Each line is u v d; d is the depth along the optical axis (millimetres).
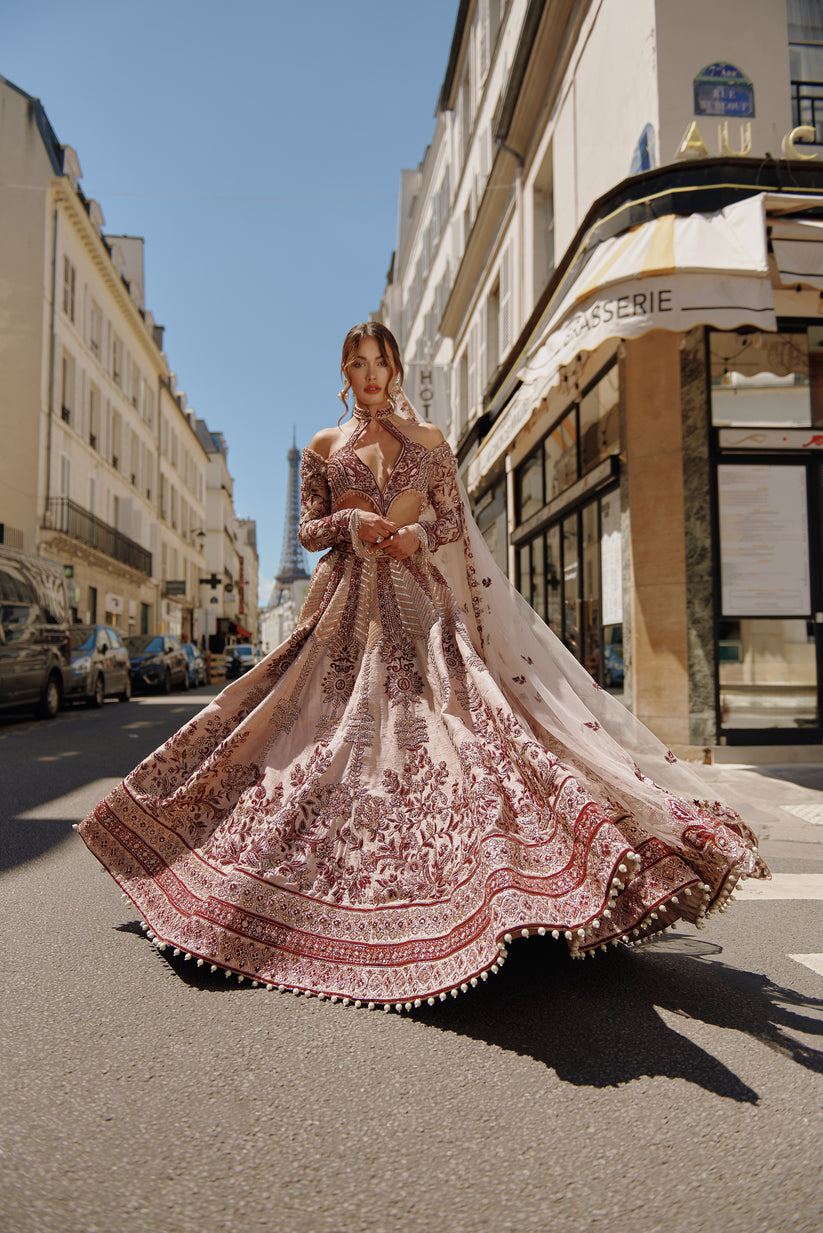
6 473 21969
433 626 2596
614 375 8375
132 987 2242
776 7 7848
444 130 20859
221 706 2650
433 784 2316
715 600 7195
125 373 31516
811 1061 1878
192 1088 1725
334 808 2334
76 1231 1287
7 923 2811
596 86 9484
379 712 2477
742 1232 1300
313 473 2842
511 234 13961
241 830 2418
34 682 11102
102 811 2553
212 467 60469
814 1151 1525
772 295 6414
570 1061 1858
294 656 2697
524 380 7949
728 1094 1724
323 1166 1466
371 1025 2025
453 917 2076
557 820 2059
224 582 59156
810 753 7109
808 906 3234
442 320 19578
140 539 33688
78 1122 1598
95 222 26312
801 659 7266
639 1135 1569
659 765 2682
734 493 7285
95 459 27453
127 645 20953
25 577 11508
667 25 7738
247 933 2230
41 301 22453
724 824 2562
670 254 6379
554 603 11133
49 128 23703
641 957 2590
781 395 7367
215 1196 1379
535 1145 1534
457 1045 1931
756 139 7730
